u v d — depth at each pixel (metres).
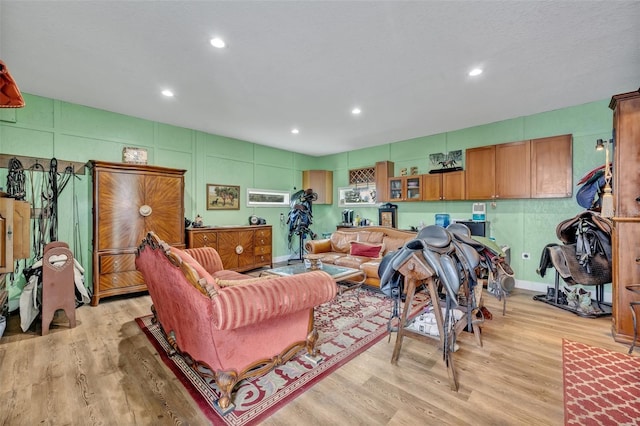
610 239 3.11
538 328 2.73
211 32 2.20
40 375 1.95
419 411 1.60
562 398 1.70
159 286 2.00
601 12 1.97
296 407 1.64
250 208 5.90
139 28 2.15
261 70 2.81
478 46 2.39
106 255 3.48
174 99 3.55
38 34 2.21
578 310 3.10
